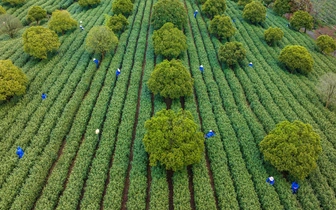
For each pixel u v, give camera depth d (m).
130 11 49.47
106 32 36.25
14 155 24.33
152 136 22.30
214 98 31.56
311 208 20.91
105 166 23.58
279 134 23.02
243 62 38.31
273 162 22.42
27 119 28.23
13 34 44.62
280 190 22.03
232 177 23.50
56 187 21.97
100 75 34.41
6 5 54.12
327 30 56.94
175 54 35.69
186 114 24.45
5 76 29.05
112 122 27.64
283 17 56.97
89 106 29.59
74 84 32.72
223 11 49.84
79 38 42.00
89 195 21.34
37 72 34.72
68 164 23.97
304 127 22.94
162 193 21.41
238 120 28.47
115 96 31.08
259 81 34.62
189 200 21.31
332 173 23.55
